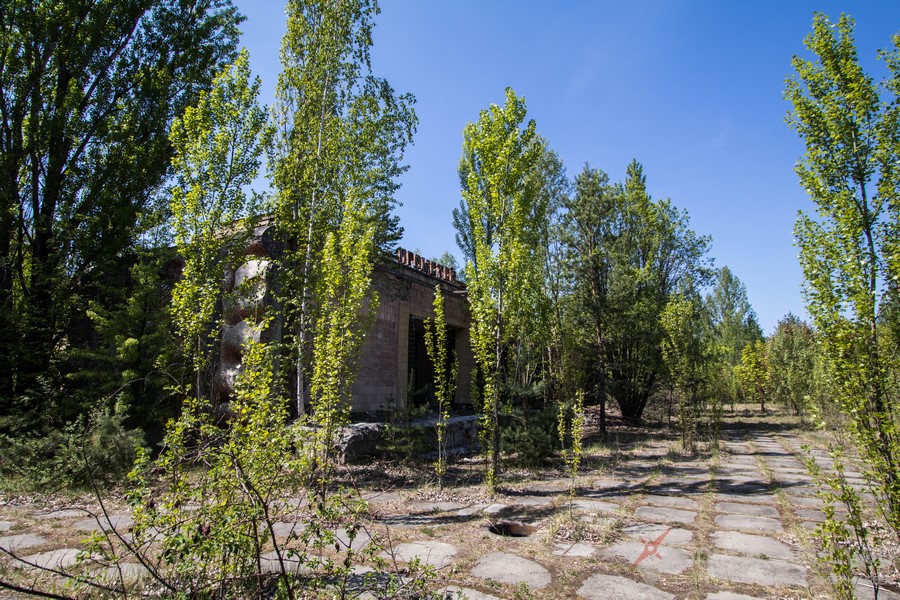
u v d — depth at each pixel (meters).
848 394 4.29
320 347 7.02
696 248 22.59
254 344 3.92
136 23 14.61
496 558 5.11
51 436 8.44
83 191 13.88
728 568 4.88
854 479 9.77
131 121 14.23
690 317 15.16
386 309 15.45
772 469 11.09
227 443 3.47
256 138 8.96
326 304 7.35
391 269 14.46
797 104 5.21
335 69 11.43
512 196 9.30
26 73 13.32
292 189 10.77
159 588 3.55
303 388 11.13
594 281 18.58
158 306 11.57
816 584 4.48
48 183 13.33
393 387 15.50
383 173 11.74
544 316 13.63
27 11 12.70
